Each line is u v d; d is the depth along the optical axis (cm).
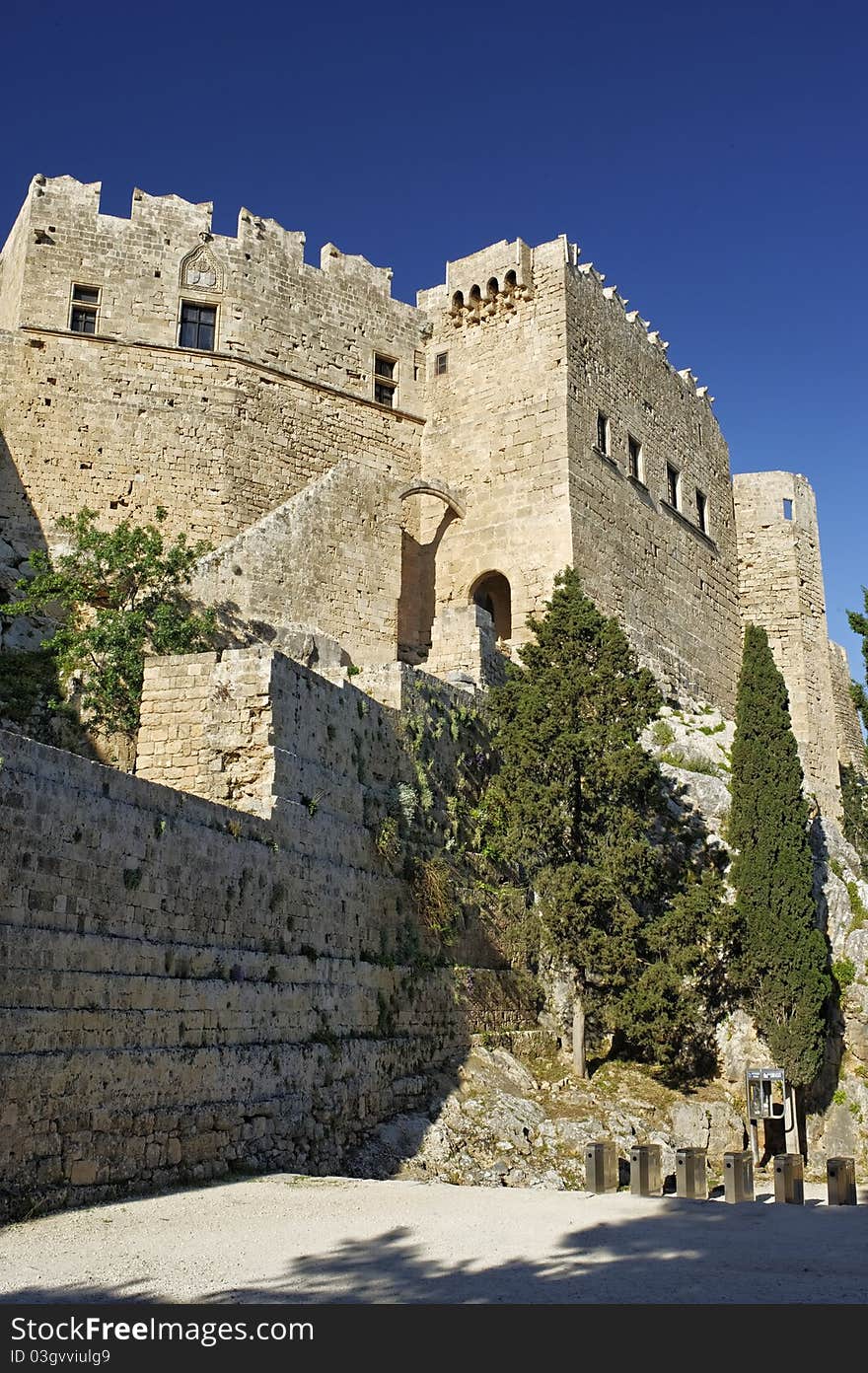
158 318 4162
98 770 1532
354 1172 1984
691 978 3155
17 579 3669
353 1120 2086
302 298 4456
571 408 4319
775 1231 1386
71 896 1448
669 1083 2939
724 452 5694
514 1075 2641
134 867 1584
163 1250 1148
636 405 4834
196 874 1738
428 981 2536
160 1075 1561
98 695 3109
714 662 5200
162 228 4244
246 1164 1720
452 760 2947
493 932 2916
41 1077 1341
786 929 3180
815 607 5672
